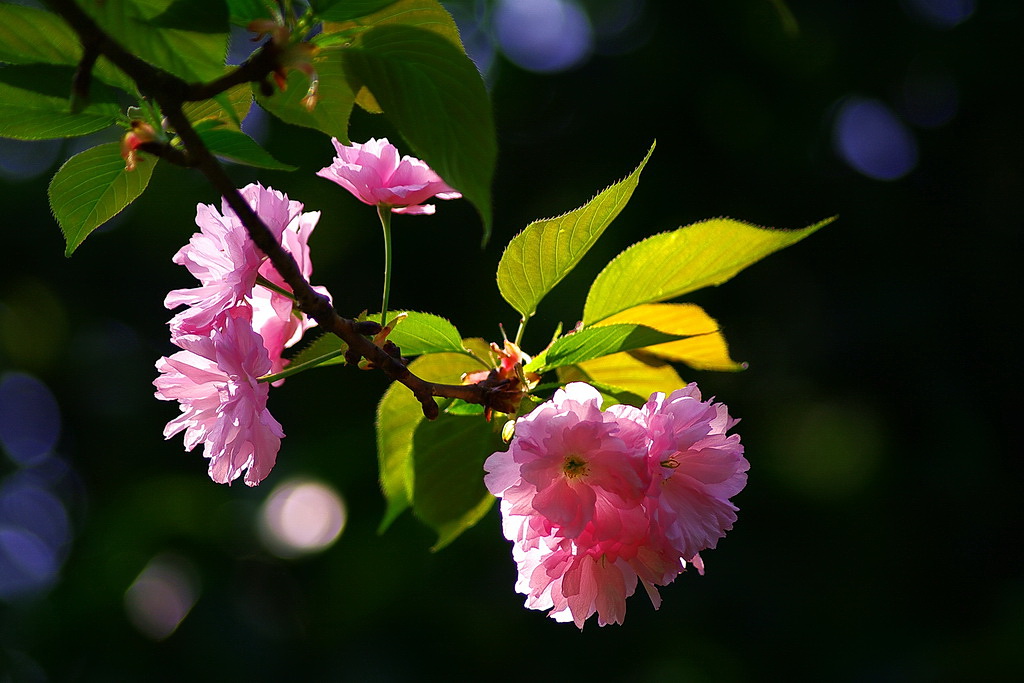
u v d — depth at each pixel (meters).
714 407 1.78
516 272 2.04
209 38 1.36
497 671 6.30
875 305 7.26
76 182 1.72
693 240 2.06
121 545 7.02
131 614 6.67
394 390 2.25
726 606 6.77
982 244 7.45
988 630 6.35
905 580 6.99
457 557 6.43
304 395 7.21
